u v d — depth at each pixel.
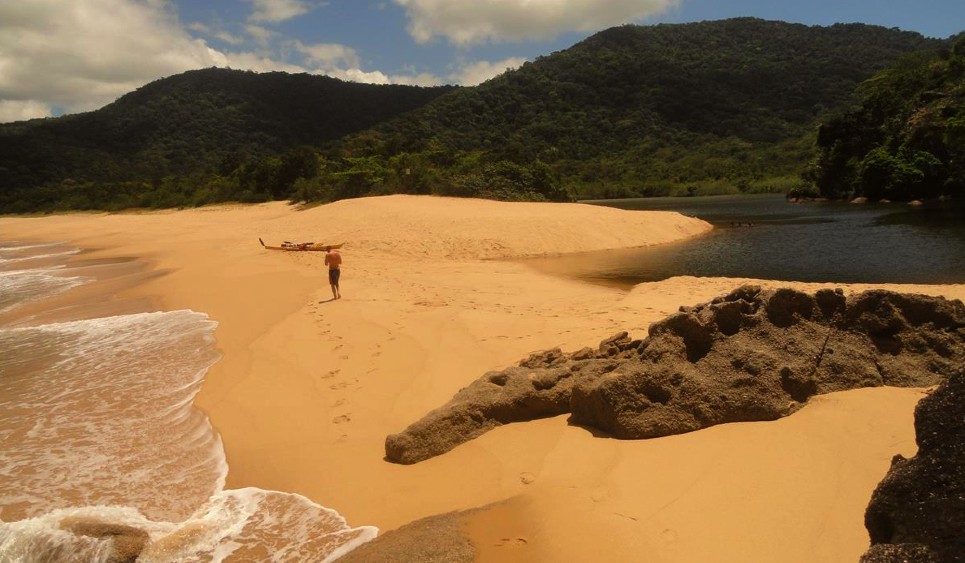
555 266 20.86
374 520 5.51
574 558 4.32
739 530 4.24
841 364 6.15
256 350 11.15
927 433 2.93
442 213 30.34
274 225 35.69
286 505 5.95
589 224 27.48
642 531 4.44
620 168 105.38
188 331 13.53
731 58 165.62
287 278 18.92
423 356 9.66
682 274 18.66
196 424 8.18
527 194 42.50
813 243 24.80
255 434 7.61
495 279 17.78
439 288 16.09
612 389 6.03
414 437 6.51
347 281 17.64
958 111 47.25
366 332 11.46
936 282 15.64
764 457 5.06
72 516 5.88
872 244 23.59
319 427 7.57
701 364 6.11
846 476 4.62
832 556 3.84
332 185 50.88
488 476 5.80
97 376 10.69
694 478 4.96
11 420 8.76
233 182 68.12
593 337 9.91
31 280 24.53
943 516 2.72
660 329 6.33
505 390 6.88
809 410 5.73
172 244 33.75
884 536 3.03
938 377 6.13
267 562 5.07
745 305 6.45
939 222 30.22
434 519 5.21
